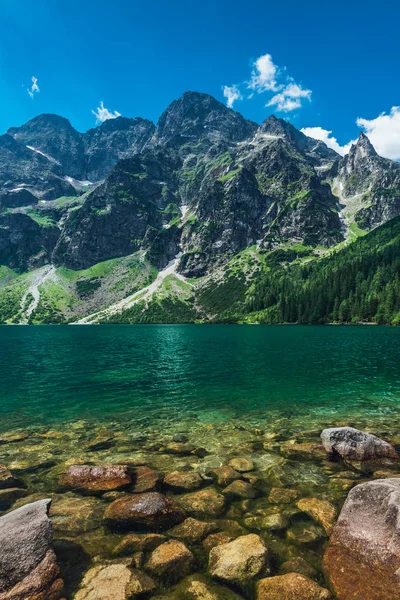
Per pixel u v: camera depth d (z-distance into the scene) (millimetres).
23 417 24406
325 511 11055
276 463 15422
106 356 60062
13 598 7508
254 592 7871
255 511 11312
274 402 27797
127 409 26328
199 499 12062
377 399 28453
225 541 9719
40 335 123312
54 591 7789
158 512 10758
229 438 19406
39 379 38906
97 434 20516
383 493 9820
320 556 9086
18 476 14461
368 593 7531
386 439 18922
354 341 80500
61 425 22469
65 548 9484
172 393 31578
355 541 8922
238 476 14039
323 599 7473
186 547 9352
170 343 84438
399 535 8406
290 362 49375
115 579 8211
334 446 15961
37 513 9531
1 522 9188
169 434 20344
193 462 15898
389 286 172625
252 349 67562
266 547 9148
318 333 110812
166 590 7996
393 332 109562
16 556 8164
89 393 31984
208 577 8375
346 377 37719
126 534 10125
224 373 41344
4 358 57812
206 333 126188
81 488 13094
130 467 15062
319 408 25922
